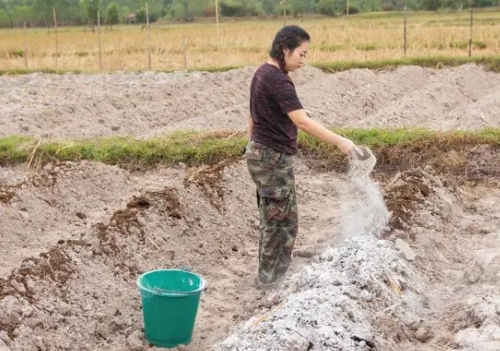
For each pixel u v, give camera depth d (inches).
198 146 356.2
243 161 337.1
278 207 220.1
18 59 962.7
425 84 631.8
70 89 615.5
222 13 2925.7
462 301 203.0
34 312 196.9
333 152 350.6
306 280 207.6
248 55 895.1
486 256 229.9
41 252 227.0
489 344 172.9
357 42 1049.5
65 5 2874.0
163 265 246.7
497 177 327.6
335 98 532.4
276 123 211.2
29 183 289.0
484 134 354.0
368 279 202.5
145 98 550.0
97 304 213.5
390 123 473.4
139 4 3142.2
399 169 338.0
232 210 296.2
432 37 1039.6
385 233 251.4
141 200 272.1
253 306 218.8
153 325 195.2
